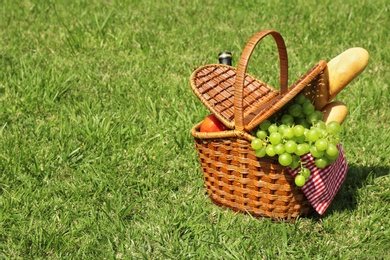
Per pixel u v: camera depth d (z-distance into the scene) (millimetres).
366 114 4582
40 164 3967
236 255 3102
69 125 4375
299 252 3156
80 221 3434
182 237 3275
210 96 3318
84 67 5324
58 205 3559
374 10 6574
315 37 5930
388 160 3949
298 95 3098
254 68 5250
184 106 4660
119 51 5727
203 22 6344
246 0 6766
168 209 3490
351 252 3162
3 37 5980
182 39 5895
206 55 5566
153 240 3268
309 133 2963
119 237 3293
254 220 3338
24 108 4641
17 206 3547
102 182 3715
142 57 5566
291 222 3354
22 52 5668
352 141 4203
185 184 3781
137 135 4281
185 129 4262
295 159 3008
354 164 3914
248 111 3357
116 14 6492
